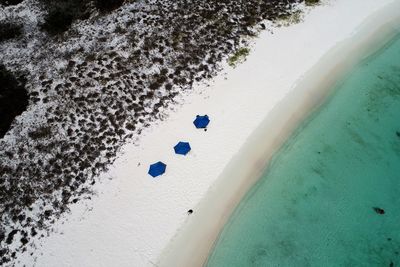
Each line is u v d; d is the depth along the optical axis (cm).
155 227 1900
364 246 1698
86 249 1886
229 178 2023
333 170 1980
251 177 2014
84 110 2420
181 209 1942
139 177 2117
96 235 1928
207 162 2111
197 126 2250
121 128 2352
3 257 1906
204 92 2470
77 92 2486
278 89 2402
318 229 1780
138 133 2323
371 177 1923
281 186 1959
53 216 2033
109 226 1948
